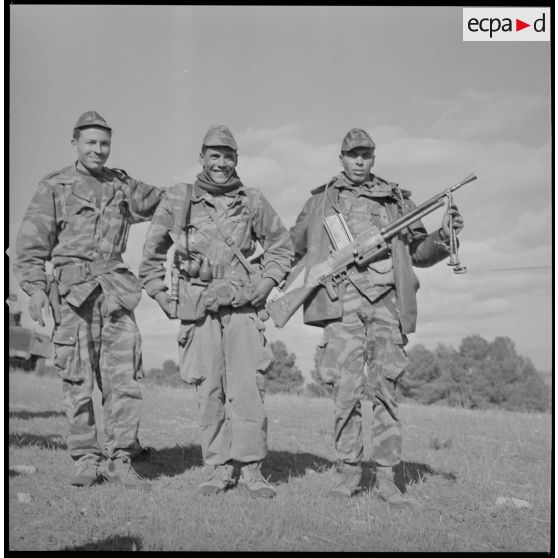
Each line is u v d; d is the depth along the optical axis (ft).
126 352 20.27
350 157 20.20
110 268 20.25
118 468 20.24
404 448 27.91
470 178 19.65
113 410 20.21
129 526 17.15
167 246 20.20
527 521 18.83
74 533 16.71
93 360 20.39
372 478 22.02
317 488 20.59
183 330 19.62
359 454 19.83
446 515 18.99
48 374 64.08
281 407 39.68
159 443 25.73
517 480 23.11
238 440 19.47
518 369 194.08
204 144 19.75
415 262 21.01
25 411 32.32
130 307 20.17
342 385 19.58
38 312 19.61
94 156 20.04
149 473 21.70
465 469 24.11
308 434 29.63
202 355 19.53
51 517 17.53
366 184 20.45
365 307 19.74
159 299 19.86
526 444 29.63
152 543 16.20
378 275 19.74
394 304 19.88
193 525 17.07
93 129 20.06
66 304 20.08
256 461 19.60
